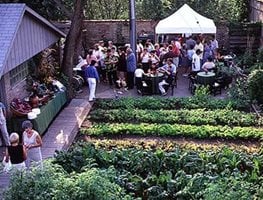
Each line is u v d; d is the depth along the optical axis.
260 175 10.41
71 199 7.59
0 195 8.51
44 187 7.82
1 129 12.69
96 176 7.92
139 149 11.91
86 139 13.78
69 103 17.12
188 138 13.62
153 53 19.95
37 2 20.14
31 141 10.86
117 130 14.01
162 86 17.86
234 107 16.12
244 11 26.41
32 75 15.98
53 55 19.42
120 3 28.81
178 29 20.31
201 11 27.38
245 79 18.03
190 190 9.34
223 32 24.62
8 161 10.17
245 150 12.42
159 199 9.45
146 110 15.82
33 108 13.76
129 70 18.70
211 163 10.69
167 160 10.80
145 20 25.03
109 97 17.89
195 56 18.58
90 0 28.23
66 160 10.95
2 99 13.38
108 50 20.05
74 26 17.31
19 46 13.60
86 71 17.23
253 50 23.66
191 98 16.75
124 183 9.66
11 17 13.41
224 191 8.57
